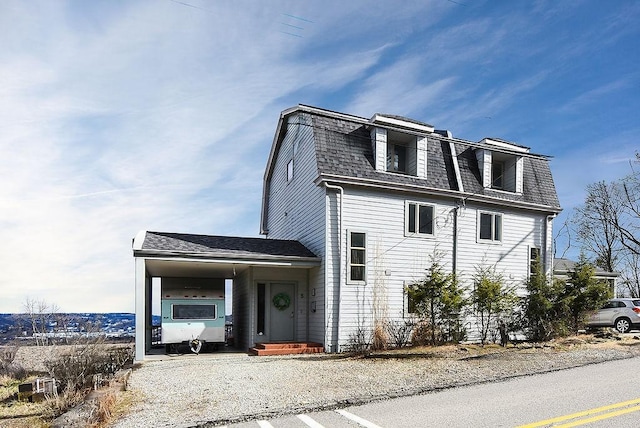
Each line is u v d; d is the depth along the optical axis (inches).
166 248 499.2
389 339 536.1
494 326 589.6
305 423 215.0
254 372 377.7
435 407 237.9
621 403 234.7
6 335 778.2
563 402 240.1
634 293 1229.1
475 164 657.0
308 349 516.7
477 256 622.2
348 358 453.1
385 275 556.7
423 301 520.7
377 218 563.5
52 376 339.6
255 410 243.0
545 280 598.5
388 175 577.0
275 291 585.3
